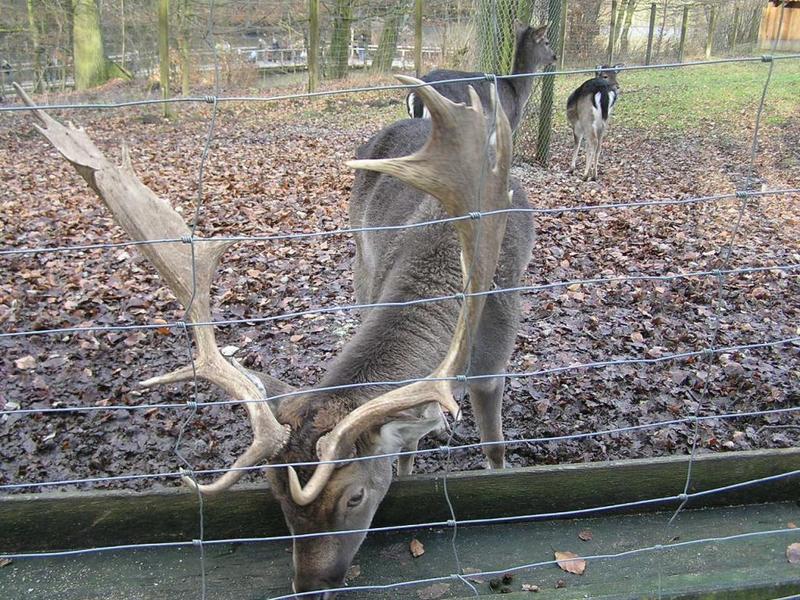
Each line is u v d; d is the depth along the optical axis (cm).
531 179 1159
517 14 1191
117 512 360
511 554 361
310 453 294
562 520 384
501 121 289
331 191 1031
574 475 376
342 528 304
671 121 1565
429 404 312
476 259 295
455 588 342
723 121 1524
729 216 934
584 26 2130
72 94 1941
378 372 331
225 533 369
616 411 501
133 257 791
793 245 825
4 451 464
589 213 945
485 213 285
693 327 618
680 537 369
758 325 621
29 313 657
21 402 520
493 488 374
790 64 2016
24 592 339
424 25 2067
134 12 2048
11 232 876
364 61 2152
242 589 342
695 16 2416
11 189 1085
